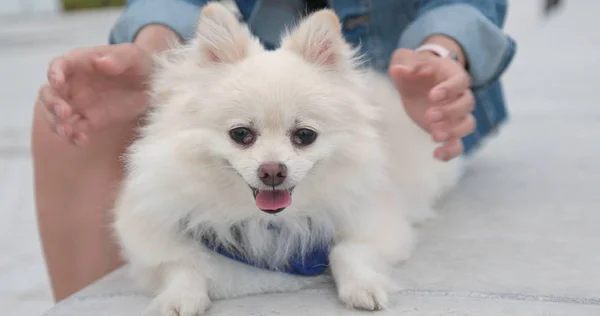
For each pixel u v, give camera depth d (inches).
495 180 41.9
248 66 28.7
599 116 57.8
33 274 37.5
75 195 34.1
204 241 29.8
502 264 30.9
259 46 30.5
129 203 29.9
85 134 30.9
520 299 28.0
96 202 34.2
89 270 34.7
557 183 40.6
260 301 28.9
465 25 33.9
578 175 41.8
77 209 34.2
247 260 30.0
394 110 35.3
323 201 29.7
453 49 33.5
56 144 33.4
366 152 29.6
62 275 34.9
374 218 30.8
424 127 31.8
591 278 29.4
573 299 27.9
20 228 43.0
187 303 27.7
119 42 37.7
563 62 90.6
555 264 30.7
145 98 32.0
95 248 34.6
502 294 28.4
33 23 190.2
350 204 30.1
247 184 28.5
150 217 29.2
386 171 32.4
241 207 29.1
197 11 37.3
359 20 39.2
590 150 46.7
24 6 222.7
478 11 34.8
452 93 29.1
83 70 30.3
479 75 34.7
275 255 30.0
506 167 44.3
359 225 30.4
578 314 26.7
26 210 45.7
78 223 34.4
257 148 27.9
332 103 28.7
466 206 38.0
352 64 30.5
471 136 40.9
